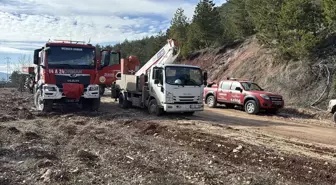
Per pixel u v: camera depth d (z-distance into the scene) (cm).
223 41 3806
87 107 1633
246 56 3103
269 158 787
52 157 746
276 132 1167
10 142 884
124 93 1741
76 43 1500
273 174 686
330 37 2256
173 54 1728
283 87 2245
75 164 699
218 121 1406
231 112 1805
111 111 1614
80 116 1402
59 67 1441
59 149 835
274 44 2423
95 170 666
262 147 897
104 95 2531
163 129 1114
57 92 1435
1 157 734
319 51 2216
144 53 6594
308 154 842
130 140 956
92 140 935
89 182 595
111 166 697
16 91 3058
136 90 1628
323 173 682
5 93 2747
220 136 1028
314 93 2019
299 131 1210
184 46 4244
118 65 2294
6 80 4212
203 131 1115
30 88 2695
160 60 1764
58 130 1094
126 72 1845
